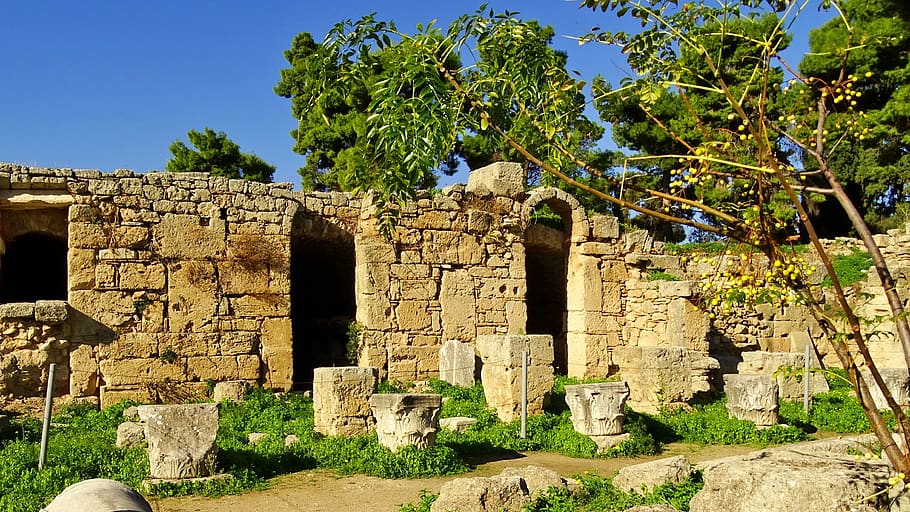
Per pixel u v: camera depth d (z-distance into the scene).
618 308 27.34
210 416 13.27
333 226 23.69
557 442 16.64
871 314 27.77
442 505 10.76
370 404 15.48
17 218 20.30
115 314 20.08
